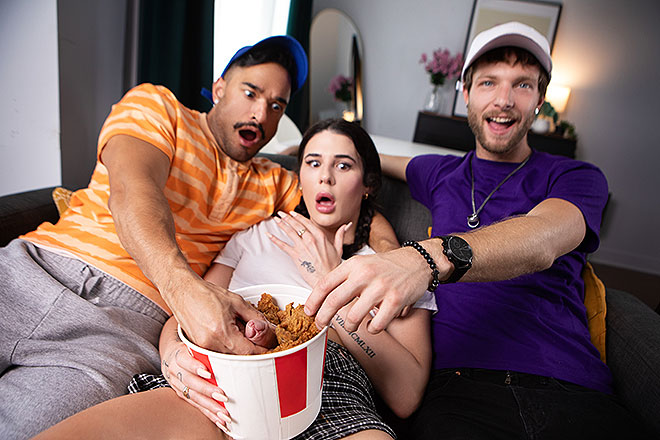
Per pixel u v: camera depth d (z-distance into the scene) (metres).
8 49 1.82
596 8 3.84
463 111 4.31
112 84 2.28
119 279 0.98
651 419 0.93
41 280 0.91
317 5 4.39
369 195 1.23
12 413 0.73
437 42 4.29
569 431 0.86
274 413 0.64
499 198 1.22
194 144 1.11
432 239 0.75
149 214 0.78
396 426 1.05
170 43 2.34
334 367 0.89
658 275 3.90
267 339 0.64
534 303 1.08
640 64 3.81
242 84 1.12
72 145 2.02
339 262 1.03
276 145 2.64
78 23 1.95
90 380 0.80
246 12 3.04
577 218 0.99
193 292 0.64
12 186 1.97
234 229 1.19
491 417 0.90
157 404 0.71
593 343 1.17
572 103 4.02
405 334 1.00
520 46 1.15
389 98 4.53
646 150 3.91
